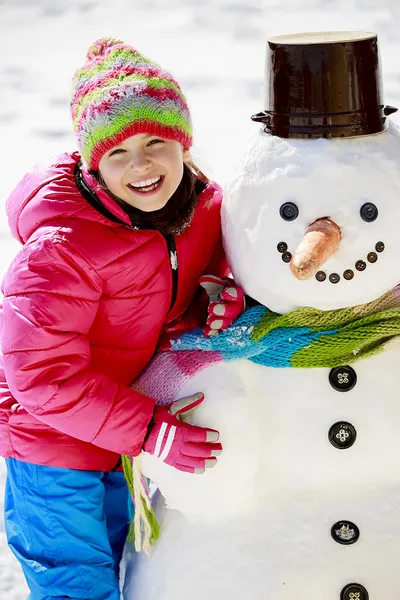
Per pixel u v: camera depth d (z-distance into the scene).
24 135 6.32
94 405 2.10
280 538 2.14
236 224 2.07
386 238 1.96
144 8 9.69
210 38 8.48
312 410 2.11
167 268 2.20
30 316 2.07
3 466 3.25
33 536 2.32
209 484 2.13
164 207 2.14
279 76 2.00
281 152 1.99
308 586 2.10
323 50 1.94
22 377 2.09
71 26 9.26
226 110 6.46
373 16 8.62
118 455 2.39
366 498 2.16
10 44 8.77
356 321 2.08
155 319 2.23
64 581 2.28
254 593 2.10
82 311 2.11
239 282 2.12
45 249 2.09
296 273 1.86
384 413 2.09
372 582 2.10
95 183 2.14
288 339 2.09
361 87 1.97
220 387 2.12
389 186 1.96
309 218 1.96
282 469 2.15
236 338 2.12
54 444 2.29
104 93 2.03
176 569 2.18
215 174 5.08
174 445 2.09
